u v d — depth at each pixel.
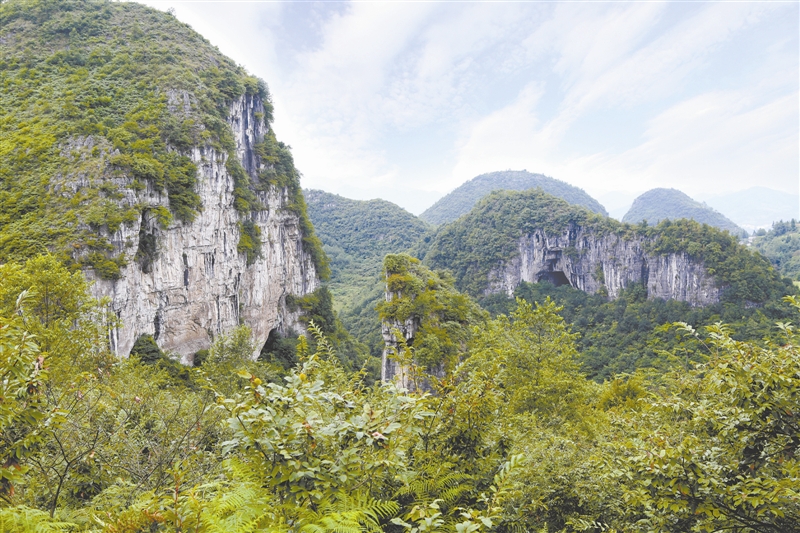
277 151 78.25
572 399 17.58
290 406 3.86
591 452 9.38
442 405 5.81
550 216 144.88
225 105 66.69
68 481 5.48
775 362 5.21
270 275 72.56
